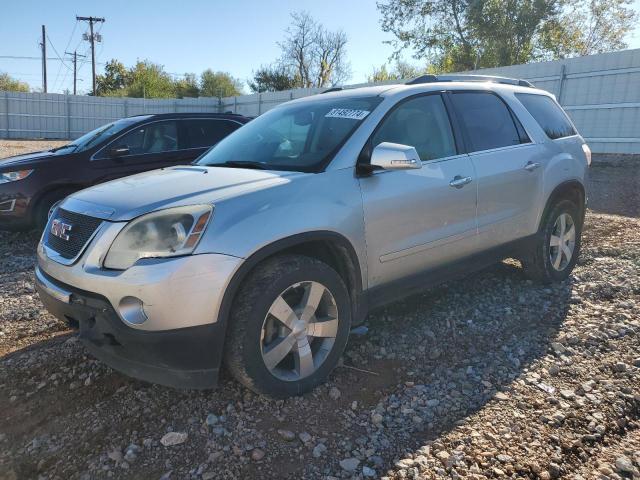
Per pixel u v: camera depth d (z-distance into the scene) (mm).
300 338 3092
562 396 3113
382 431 2814
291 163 3529
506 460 2557
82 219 3078
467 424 2850
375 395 3164
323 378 3215
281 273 2936
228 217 2836
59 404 3150
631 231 6941
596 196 10352
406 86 4043
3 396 3260
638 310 4254
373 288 3529
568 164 4965
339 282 3223
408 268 3705
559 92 16125
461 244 4043
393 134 3709
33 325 4336
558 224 4973
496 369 3441
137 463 2619
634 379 3270
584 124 15664
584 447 2666
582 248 6188
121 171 7387
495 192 4246
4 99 34750
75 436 2854
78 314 2920
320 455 2633
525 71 17000
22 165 6875
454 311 4379
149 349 2709
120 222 2852
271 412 2979
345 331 3297
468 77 4863
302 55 45469
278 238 2934
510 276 5203
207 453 2668
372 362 3557
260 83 49156
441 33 29578
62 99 35938
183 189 3066
